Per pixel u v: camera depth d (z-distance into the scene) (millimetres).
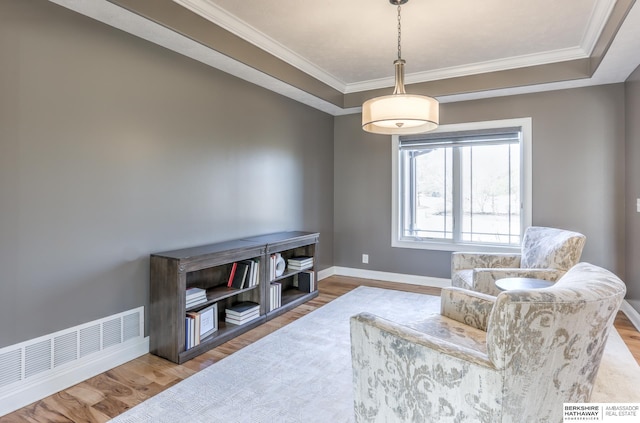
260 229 3852
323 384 2246
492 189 4289
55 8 2154
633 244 3355
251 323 3174
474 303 1941
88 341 2344
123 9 2227
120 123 2518
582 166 3773
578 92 3770
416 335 1410
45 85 2115
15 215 2006
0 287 1952
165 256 2623
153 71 2730
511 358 1154
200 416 1918
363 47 3391
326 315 3512
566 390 1240
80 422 1867
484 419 1215
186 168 3012
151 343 2682
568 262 2850
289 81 3682
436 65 3844
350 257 5090
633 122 3324
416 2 2586
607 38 2729
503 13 2736
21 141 2020
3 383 1956
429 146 4547
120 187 2525
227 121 3412
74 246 2273
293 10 2711
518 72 3695
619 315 3473
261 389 2189
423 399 1357
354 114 4996
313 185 4723
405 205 4805
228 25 2875
